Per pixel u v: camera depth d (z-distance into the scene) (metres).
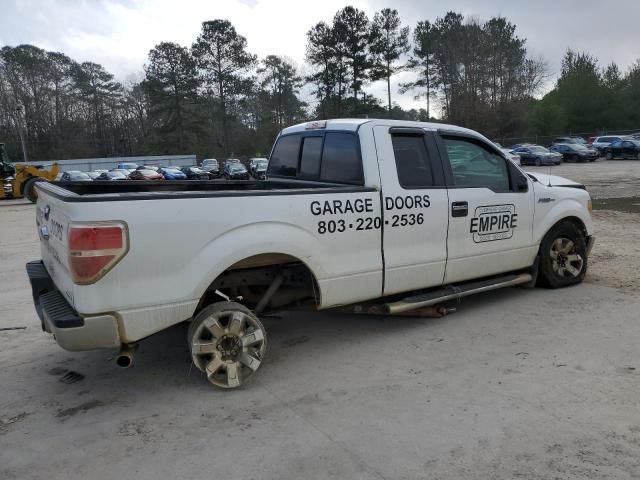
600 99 64.50
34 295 4.24
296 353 4.54
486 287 5.27
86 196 3.32
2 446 3.20
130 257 3.37
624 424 3.22
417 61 73.94
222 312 3.82
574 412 3.38
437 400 3.60
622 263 7.30
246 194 3.78
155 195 3.46
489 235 5.22
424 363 4.23
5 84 84.62
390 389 3.80
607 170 29.83
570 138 48.28
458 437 3.14
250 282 4.22
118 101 94.69
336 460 2.97
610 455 2.92
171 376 4.15
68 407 3.68
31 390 3.97
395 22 66.00
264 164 40.72
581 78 65.69
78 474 2.91
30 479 2.87
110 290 3.34
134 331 3.46
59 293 3.89
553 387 3.72
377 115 67.19
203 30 75.12
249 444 3.16
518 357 4.26
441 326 5.07
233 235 3.72
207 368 3.79
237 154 79.12
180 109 76.38
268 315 4.59
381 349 4.56
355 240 4.32
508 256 5.46
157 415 3.54
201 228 3.59
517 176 5.47
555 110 63.19
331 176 4.83
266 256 4.03
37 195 4.67
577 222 6.20
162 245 3.46
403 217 4.56
